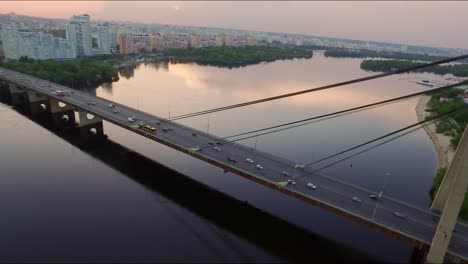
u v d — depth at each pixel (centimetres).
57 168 9281
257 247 6450
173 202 7831
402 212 6391
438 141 13138
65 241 6269
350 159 10956
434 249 5291
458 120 14812
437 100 19550
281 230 7006
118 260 5856
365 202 6638
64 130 12669
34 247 6084
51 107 13962
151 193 8175
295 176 7544
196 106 16512
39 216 6988
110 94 18425
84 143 11338
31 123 13362
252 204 7944
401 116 17162
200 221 7156
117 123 10631
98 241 6309
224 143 9412
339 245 6619
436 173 10081
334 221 7394
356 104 19138
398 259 6259
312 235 6894
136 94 18700
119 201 7750
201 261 5966
